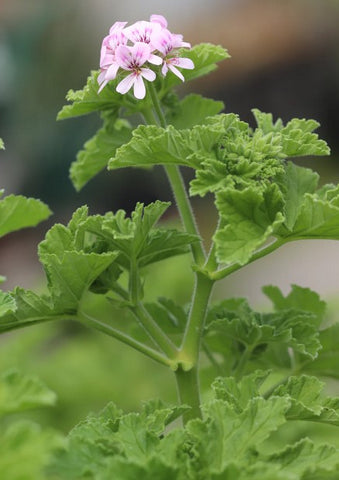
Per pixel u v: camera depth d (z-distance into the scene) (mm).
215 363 991
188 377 924
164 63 921
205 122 972
